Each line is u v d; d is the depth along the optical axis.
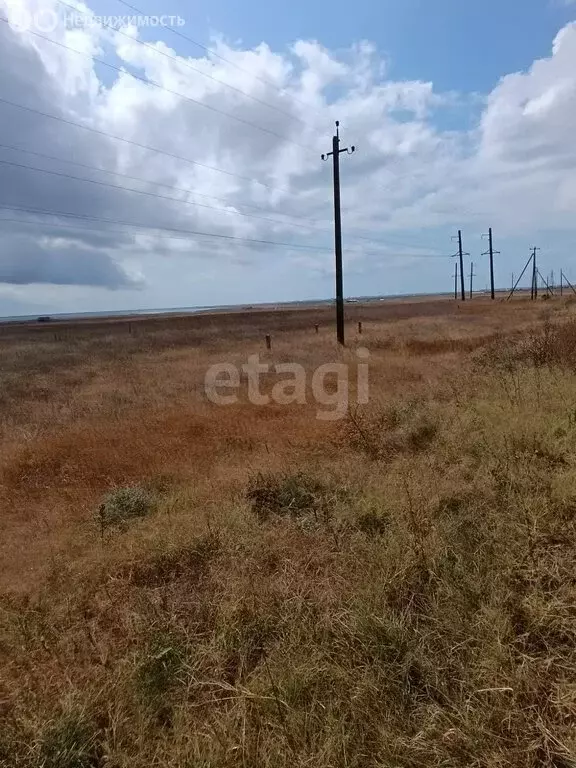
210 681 2.46
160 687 2.50
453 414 6.52
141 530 4.21
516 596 2.77
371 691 2.28
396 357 14.16
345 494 4.67
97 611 3.22
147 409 8.90
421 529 3.54
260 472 5.17
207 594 3.26
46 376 14.49
